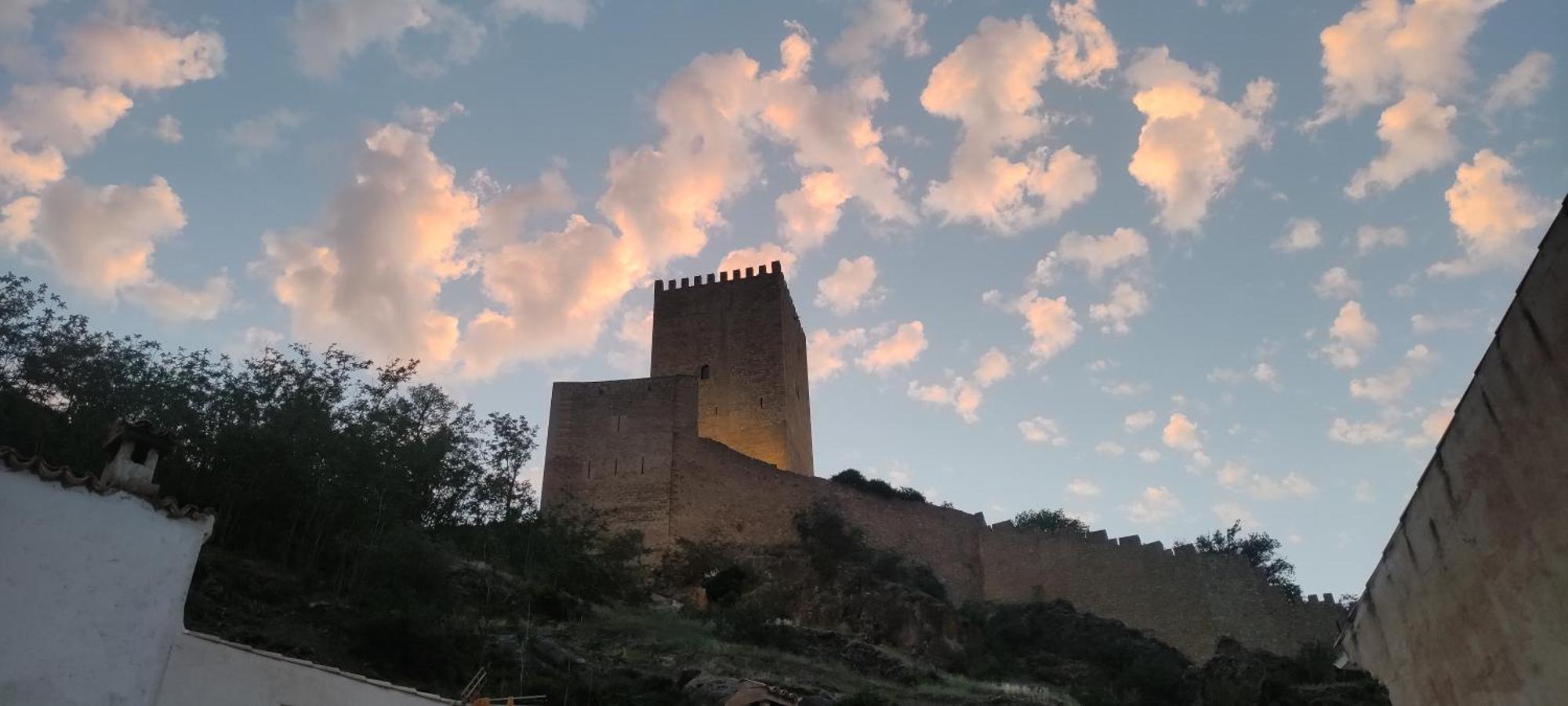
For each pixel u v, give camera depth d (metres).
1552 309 14.77
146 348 42.00
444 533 47.72
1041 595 68.56
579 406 70.19
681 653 42.88
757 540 67.19
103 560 16.97
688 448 68.25
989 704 44.66
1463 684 19.22
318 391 45.31
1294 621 61.88
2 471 16.42
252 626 32.25
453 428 53.53
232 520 38.62
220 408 41.22
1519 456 16.06
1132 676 55.88
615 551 55.06
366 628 33.06
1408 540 20.80
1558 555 15.38
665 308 87.31
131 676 16.72
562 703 33.09
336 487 40.78
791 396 84.44
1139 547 67.50
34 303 40.34
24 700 15.52
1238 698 51.66
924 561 70.06
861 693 39.78
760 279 86.56
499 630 39.16
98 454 34.47
